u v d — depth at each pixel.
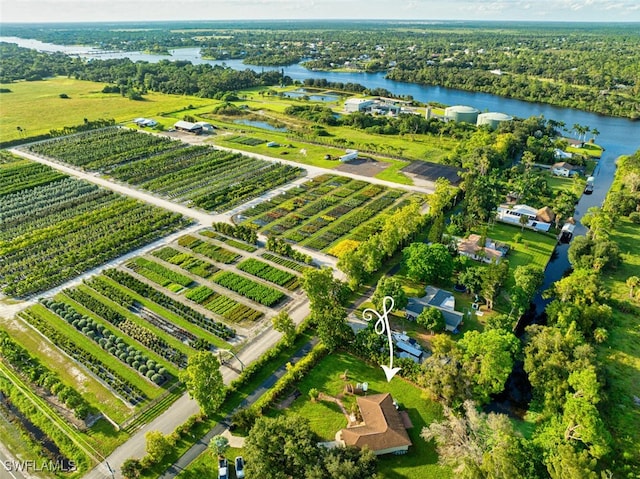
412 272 105.69
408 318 97.38
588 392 69.12
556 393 72.50
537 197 152.38
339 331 85.25
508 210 143.00
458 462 63.59
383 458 67.50
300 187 164.00
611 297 104.44
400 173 177.25
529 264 118.25
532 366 77.38
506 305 101.50
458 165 184.88
